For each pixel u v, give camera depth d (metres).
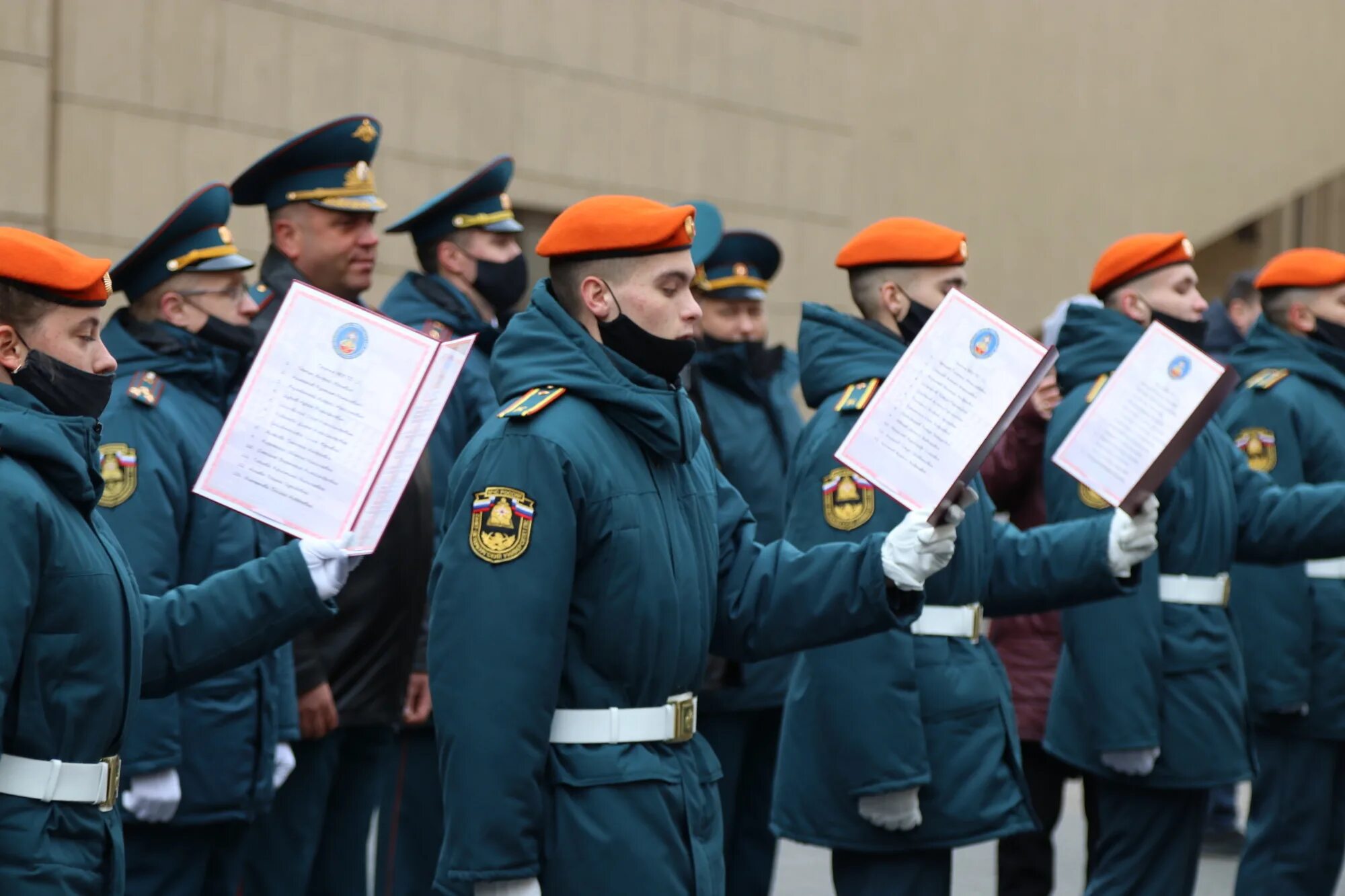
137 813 5.11
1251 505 6.34
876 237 5.71
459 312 6.75
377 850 6.59
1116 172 18.23
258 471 4.04
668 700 4.11
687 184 14.45
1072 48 17.75
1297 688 6.89
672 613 4.07
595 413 4.11
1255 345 7.55
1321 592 7.03
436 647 3.99
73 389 3.83
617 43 13.90
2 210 10.25
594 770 3.99
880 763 5.23
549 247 4.21
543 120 13.35
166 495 5.23
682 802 4.08
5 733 3.67
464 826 3.88
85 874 3.75
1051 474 6.26
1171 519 6.10
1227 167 19.30
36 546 3.65
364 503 4.02
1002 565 5.55
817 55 15.53
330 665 6.06
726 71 14.75
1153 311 6.48
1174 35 18.73
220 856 5.54
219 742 5.30
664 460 4.20
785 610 4.36
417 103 12.52
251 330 5.58
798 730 5.46
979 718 5.39
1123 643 5.96
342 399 4.04
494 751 3.87
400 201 12.43
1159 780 6.05
